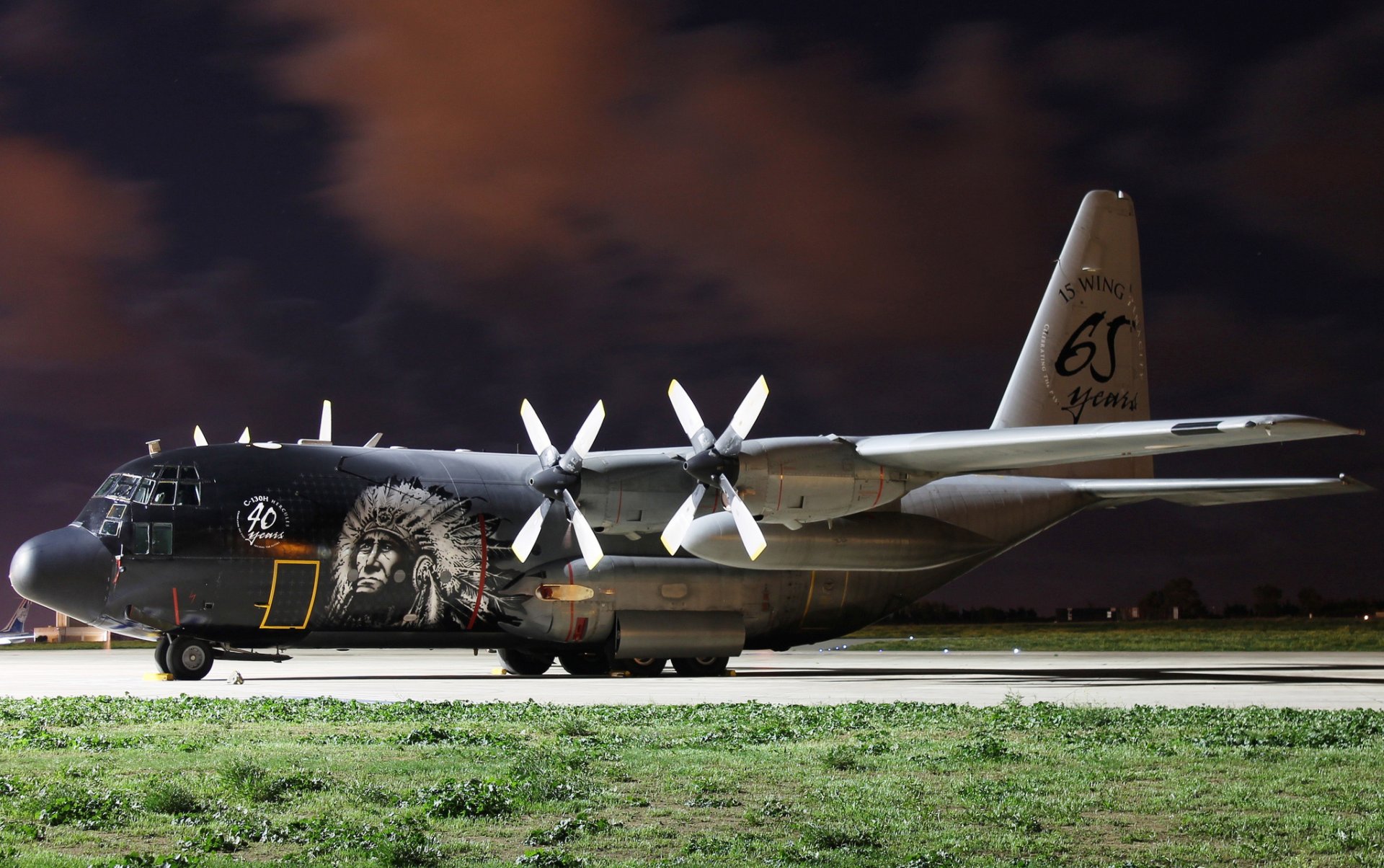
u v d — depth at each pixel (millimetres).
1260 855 6617
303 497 21031
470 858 6625
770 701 16422
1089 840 7031
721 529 20594
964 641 55750
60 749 10664
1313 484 21578
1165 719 13039
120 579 20000
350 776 9141
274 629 21031
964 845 6875
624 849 6863
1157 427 17344
